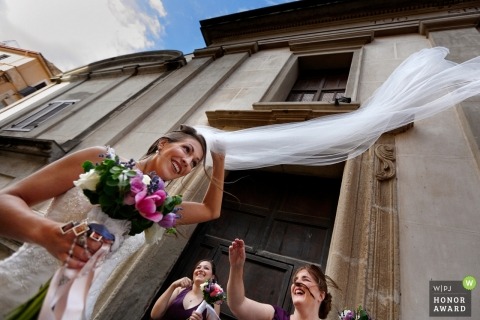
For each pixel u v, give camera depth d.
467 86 2.39
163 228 1.30
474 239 1.91
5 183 4.32
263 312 1.72
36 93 9.10
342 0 6.54
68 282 0.93
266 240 3.14
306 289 1.59
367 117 2.42
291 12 7.20
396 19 5.84
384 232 2.11
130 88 6.90
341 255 2.06
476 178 2.27
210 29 8.47
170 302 2.19
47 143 4.41
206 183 3.31
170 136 1.67
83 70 9.56
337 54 5.43
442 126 2.88
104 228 1.06
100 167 1.10
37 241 0.95
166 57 7.89
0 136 5.02
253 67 6.02
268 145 2.32
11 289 1.12
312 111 3.40
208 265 2.40
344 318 1.50
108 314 2.25
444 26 4.75
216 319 1.92
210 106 4.93
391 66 4.32
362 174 2.65
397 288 1.78
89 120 5.73
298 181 3.62
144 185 1.14
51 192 1.22
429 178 2.40
